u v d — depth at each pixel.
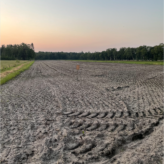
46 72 29.39
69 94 10.73
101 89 12.38
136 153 3.98
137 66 40.62
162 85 13.95
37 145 4.52
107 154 3.97
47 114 7.00
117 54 124.31
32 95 10.81
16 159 3.92
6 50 140.00
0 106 8.45
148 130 5.25
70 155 3.99
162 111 7.09
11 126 5.86
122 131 5.18
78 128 5.50
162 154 3.87
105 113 6.91
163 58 84.06
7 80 18.73
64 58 196.88
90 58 161.88
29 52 139.25
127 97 9.72
